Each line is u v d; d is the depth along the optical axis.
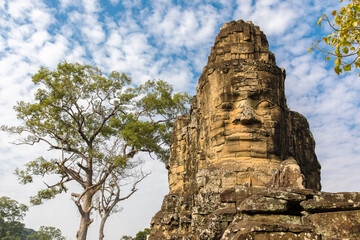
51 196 31.92
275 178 13.49
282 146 17.80
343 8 10.38
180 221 22.55
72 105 33.72
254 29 20.36
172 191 26.69
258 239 9.61
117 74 35.94
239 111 17.59
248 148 17.09
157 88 38.16
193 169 23.34
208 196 16.80
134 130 33.31
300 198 10.25
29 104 32.22
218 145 17.86
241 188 15.04
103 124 37.47
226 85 18.31
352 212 9.23
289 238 9.53
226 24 21.42
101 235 32.12
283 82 19.64
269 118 17.70
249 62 18.53
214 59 20.17
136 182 35.25
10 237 73.88
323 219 9.50
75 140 35.59
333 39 10.41
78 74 33.78
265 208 10.43
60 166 31.92
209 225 14.36
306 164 23.98
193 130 24.58
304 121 25.02
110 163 33.19
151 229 25.09
